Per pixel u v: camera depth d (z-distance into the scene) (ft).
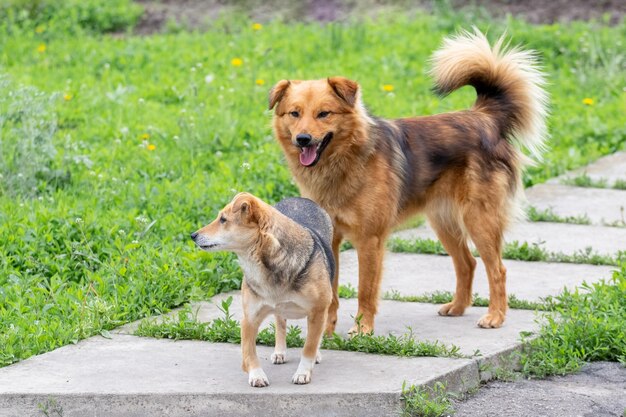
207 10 71.97
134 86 53.31
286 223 21.76
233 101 51.01
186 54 60.39
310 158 25.54
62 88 51.90
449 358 23.47
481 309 28.40
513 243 33.81
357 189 25.79
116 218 33.47
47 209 33.06
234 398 21.43
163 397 21.43
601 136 49.49
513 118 28.86
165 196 36.04
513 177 28.09
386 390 21.43
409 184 26.76
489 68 28.84
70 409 21.45
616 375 23.44
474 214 26.96
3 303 27.12
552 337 24.89
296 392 21.42
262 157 41.83
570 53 62.80
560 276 30.99
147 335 25.54
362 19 70.79
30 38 63.67
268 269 21.45
